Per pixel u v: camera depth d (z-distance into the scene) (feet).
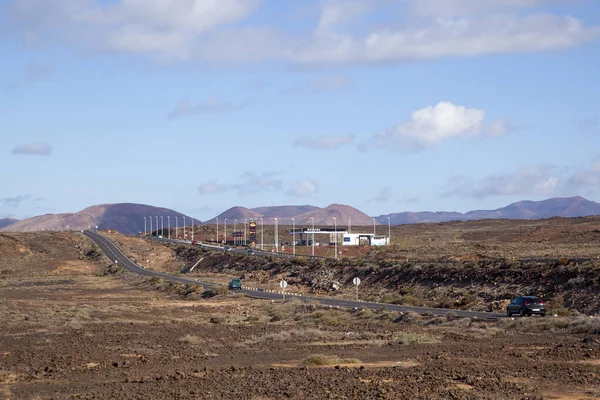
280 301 276.62
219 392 77.66
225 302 289.12
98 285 419.33
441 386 80.18
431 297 281.13
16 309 228.02
